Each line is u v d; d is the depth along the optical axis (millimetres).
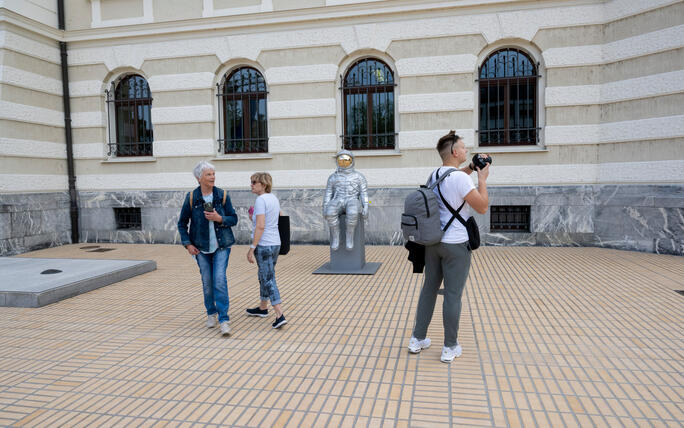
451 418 3154
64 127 11969
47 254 10477
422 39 10297
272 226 5152
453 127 10289
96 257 9977
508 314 5418
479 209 3820
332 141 10812
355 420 3168
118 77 11938
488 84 10266
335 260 7941
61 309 6086
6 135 10461
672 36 8703
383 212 10633
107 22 11625
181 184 11578
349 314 5574
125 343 4789
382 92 10766
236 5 11031
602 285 6648
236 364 4184
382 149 10820
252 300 6340
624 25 9289
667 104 8844
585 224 9867
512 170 10102
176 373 4016
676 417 3111
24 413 3365
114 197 11930
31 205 10906
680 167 8734
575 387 3572
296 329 5090
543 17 9773
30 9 10898
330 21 10648
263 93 11203
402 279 7328
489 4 9930
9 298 6254
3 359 4426
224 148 11555
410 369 3967
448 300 4012
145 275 8117
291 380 3824
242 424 3158
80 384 3836
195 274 8141
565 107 9805
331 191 7902
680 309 5473
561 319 5203
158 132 11617
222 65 11289
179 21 11188
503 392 3514
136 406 3443
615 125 9469
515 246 10133
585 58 9664
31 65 11055
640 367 3908
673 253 8828
